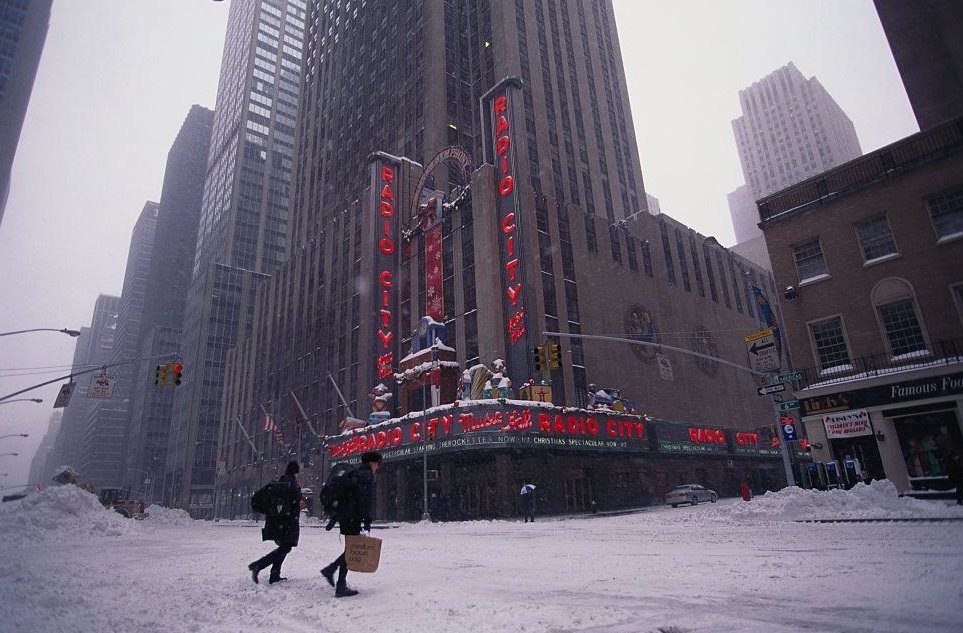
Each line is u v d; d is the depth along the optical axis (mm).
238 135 142000
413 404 46656
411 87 68562
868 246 24797
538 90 65500
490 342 44094
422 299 54375
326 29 100312
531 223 47688
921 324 22781
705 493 39781
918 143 23656
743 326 71125
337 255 69250
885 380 22844
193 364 115250
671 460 47062
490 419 34688
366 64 82125
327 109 91750
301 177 94750
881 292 23984
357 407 55656
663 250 63438
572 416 38406
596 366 49406
